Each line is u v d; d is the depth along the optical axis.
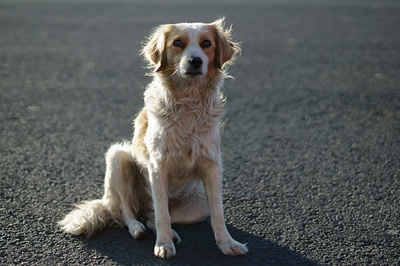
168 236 3.32
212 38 3.70
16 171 4.71
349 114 6.69
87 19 17.02
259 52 11.36
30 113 6.74
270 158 5.18
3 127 6.11
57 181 4.52
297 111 6.89
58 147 5.44
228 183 4.54
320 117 6.60
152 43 3.82
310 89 8.06
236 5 22.23
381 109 6.88
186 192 3.84
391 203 4.04
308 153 5.30
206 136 3.47
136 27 14.87
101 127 6.17
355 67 9.66
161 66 3.66
